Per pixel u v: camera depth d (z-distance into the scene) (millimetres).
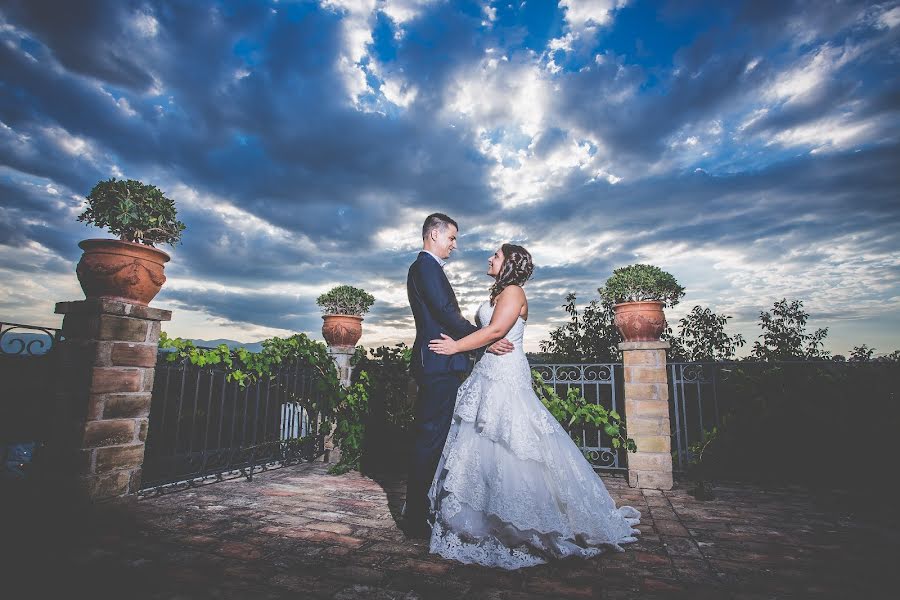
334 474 4676
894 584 2113
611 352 7258
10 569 2059
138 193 3354
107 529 2672
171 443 4309
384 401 5609
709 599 1941
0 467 2881
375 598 1885
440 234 2904
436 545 2408
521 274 2789
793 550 2580
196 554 2320
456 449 2578
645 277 4516
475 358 4379
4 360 2883
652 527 3023
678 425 4957
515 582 2086
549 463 2473
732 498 3902
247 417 5027
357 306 5785
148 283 3396
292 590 1933
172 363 3914
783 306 8195
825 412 4688
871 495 4027
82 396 3090
